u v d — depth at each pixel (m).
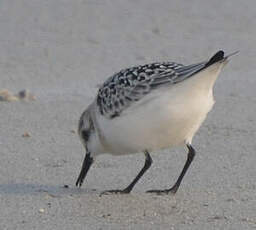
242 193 14.45
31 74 23.89
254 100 21.31
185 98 13.16
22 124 19.00
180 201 13.99
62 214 13.25
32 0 30.16
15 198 14.06
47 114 19.84
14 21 28.28
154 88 13.30
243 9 30.05
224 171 15.81
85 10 29.48
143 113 13.42
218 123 19.19
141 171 14.49
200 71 12.84
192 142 17.72
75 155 16.81
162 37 27.44
